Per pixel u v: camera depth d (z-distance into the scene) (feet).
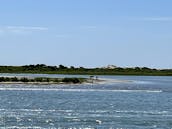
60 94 404.16
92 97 382.63
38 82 529.04
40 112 272.72
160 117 259.19
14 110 281.54
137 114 271.49
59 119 244.63
